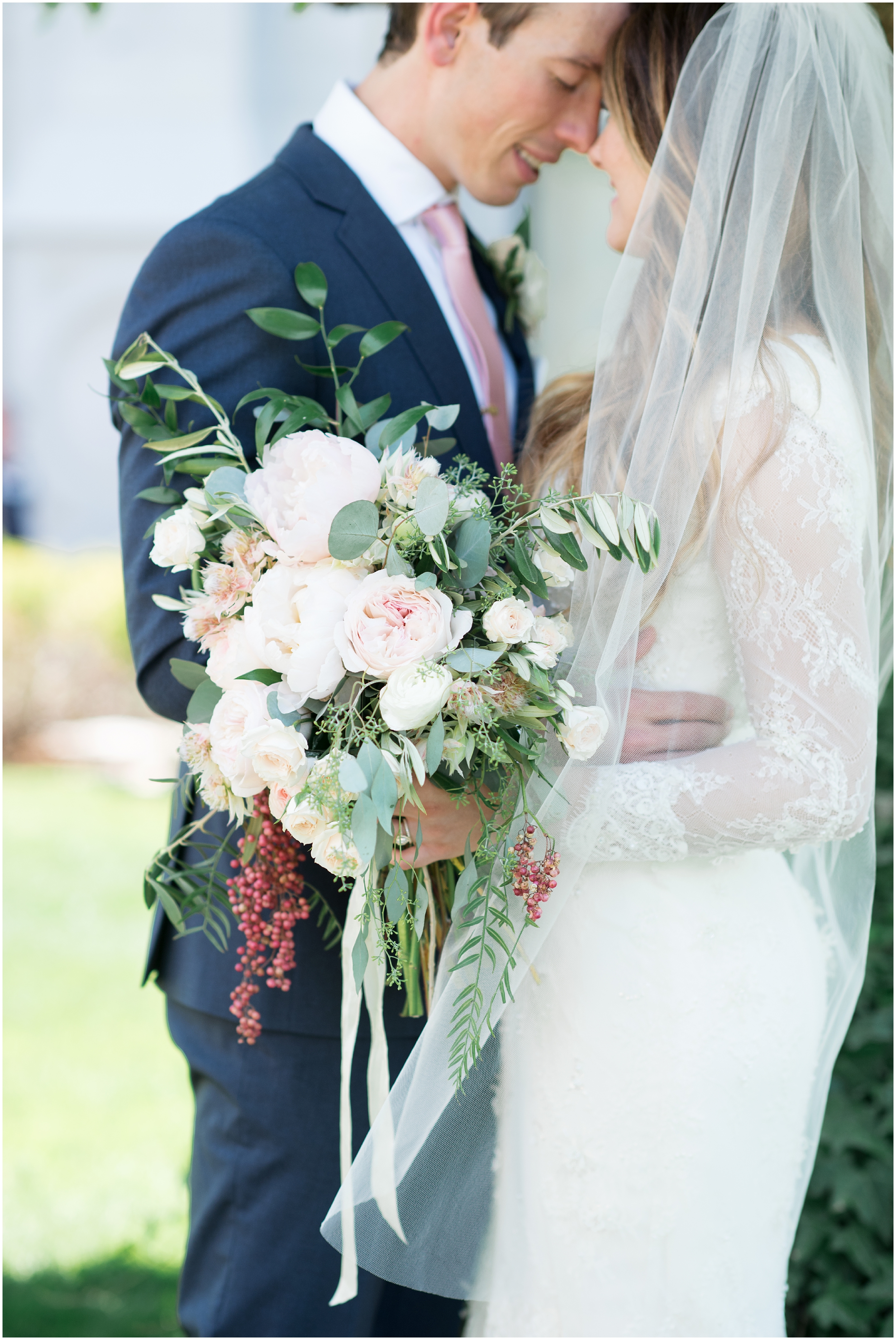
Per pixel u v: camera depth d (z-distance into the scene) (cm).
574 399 164
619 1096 133
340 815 106
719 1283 137
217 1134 166
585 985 135
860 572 126
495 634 114
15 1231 281
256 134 1016
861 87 141
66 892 517
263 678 116
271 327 138
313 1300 160
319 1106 160
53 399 1118
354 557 114
